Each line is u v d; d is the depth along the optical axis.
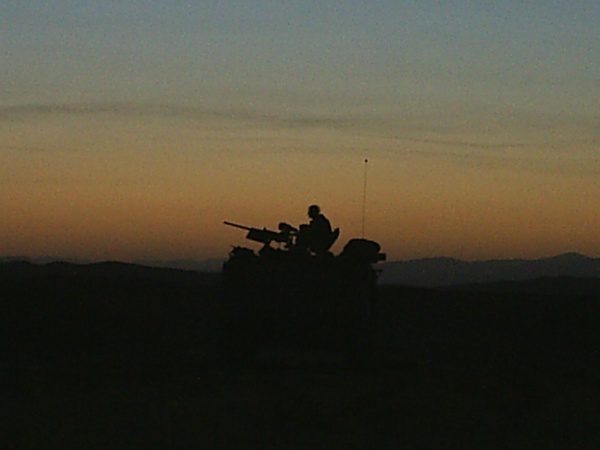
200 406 18.03
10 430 15.64
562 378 24.78
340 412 18.02
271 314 25.33
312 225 26.12
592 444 16.02
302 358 28.41
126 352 30.02
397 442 15.62
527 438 16.36
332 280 25.34
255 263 25.59
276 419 17.06
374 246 25.67
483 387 22.06
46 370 23.86
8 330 33.94
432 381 23.11
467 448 15.41
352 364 25.48
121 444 14.83
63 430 15.70
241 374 23.75
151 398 19.05
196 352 30.08
